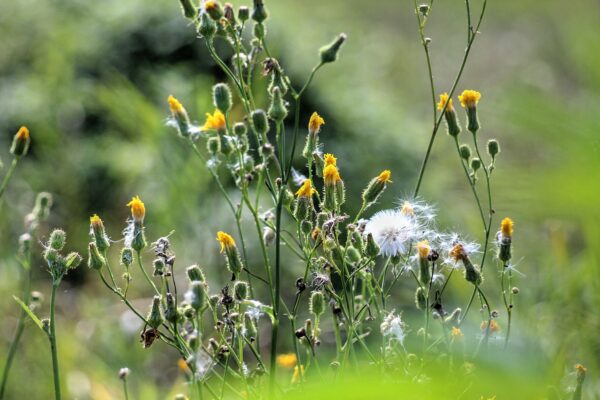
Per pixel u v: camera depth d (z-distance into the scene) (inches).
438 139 462.3
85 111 454.9
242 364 152.6
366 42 631.2
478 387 88.6
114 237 396.8
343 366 144.1
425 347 142.4
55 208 402.3
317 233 156.3
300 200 152.3
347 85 466.0
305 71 441.7
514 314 244.4
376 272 314.3
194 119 387.5
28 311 151.7
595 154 74.9
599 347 218.5
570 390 163.9
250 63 173.2
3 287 334.6
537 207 79.0
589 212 75.8
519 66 678.5
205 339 278.1
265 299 323.9
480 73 698.8
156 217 364.2
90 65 474.6
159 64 468.8
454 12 801.6
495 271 273.1
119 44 476.4
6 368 210.1
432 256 145.6
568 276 248.5
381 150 418.0
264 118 158.9
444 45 775.1
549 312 236.2
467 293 261.3
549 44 583.2
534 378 88.6
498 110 80.8
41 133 428.1
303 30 514.0
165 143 364.5
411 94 664.4
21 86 461.1
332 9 654.5
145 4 486.9
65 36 478.9
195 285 134.0
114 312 340.8
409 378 133.4
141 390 283.3
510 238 153.6
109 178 414.6
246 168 165.5
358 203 382.0
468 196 408.5
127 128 420.8
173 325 145.2
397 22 824.9
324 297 168.2
